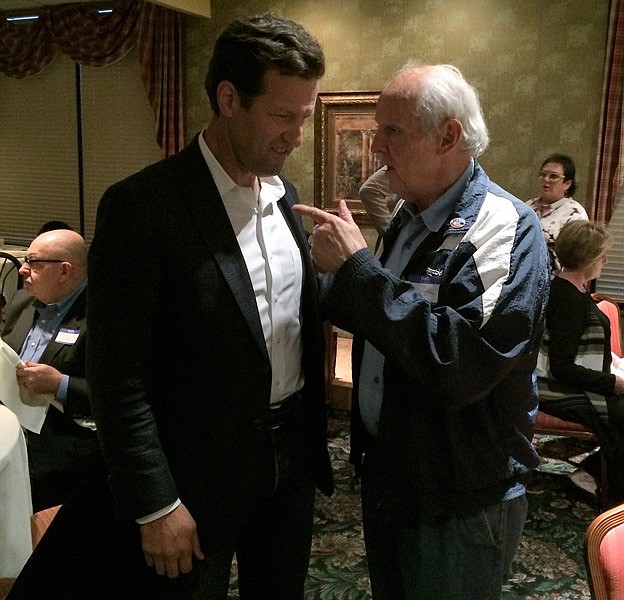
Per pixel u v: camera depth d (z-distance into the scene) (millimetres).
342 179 4930
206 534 1209
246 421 1201
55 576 1234
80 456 2143
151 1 4566
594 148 4180
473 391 1146
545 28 4207
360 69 4770
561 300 2654
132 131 5762
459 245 1213
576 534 2666
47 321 2264
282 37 1053
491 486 1257
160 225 1084
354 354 1469
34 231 6461
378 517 1395
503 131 4438
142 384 1111
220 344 1144
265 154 1119
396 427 1264
